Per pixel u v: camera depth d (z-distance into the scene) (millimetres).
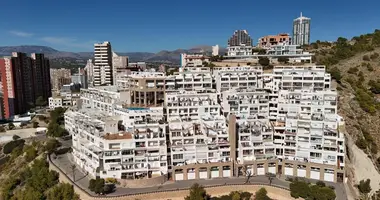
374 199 149000
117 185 140500
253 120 168375
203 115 174000
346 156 162375
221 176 152500
